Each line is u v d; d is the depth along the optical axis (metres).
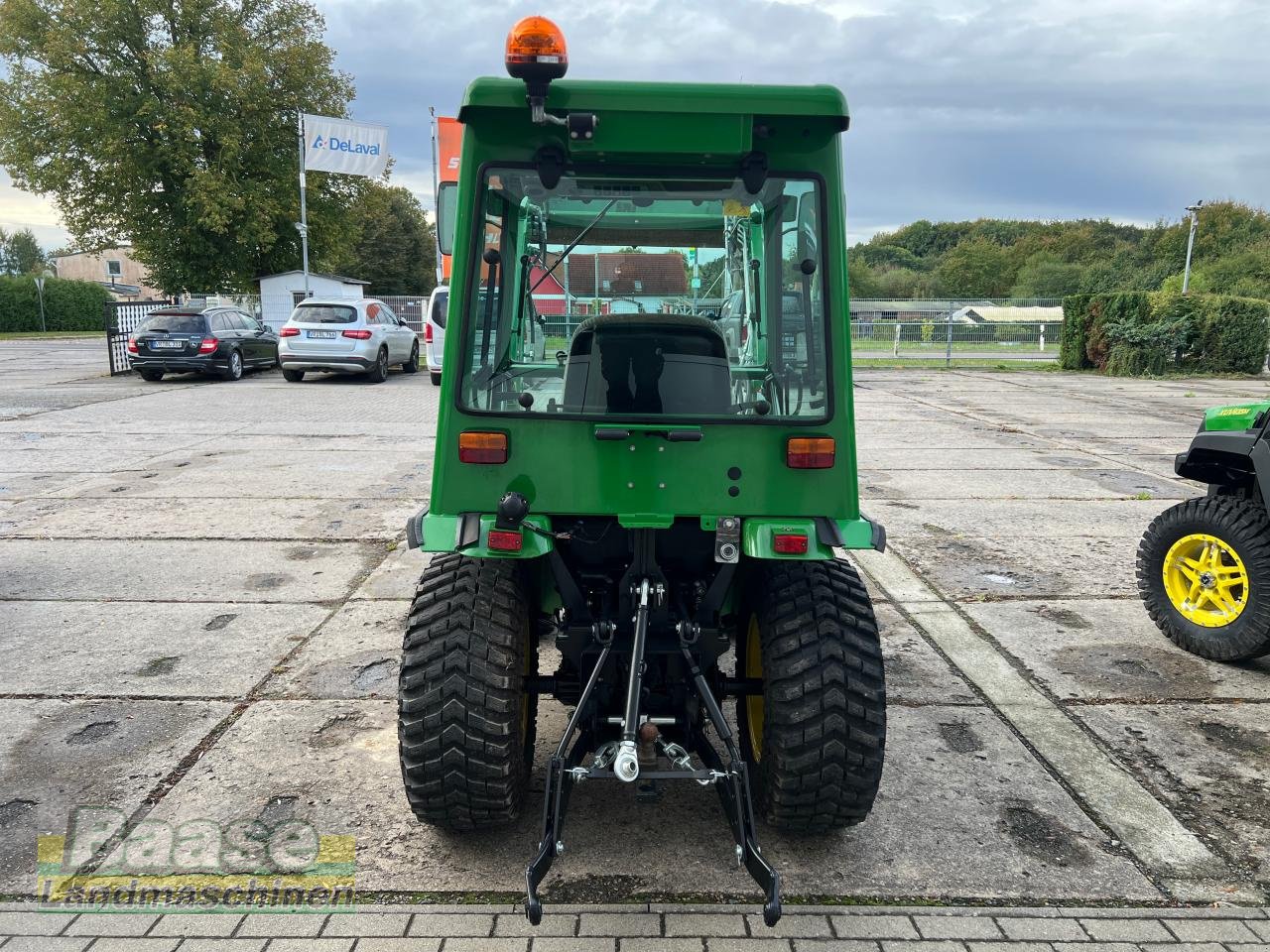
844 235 2.94
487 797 3.10
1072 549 7.14
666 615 3.21
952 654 5.13
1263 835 3.44
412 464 10.19
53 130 32.03
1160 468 10.34
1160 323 21.94
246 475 9.55
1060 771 3.89
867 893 3.07
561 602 3.53
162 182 33.03
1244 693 4.66
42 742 4.04
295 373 18.66
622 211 3.28
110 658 4.93
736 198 3.11
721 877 3.15
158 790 3.66
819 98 2.80
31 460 10.22
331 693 4.55
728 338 3.68
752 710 3.53
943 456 11.00
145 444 11.28
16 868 3.16
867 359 26.22
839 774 3.04
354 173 26.12
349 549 6.99
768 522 2.98
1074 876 3.18
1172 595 5.27
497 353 3.18
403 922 2.91
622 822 3.49
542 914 2.92
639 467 2.96
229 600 5.87
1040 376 22.25
